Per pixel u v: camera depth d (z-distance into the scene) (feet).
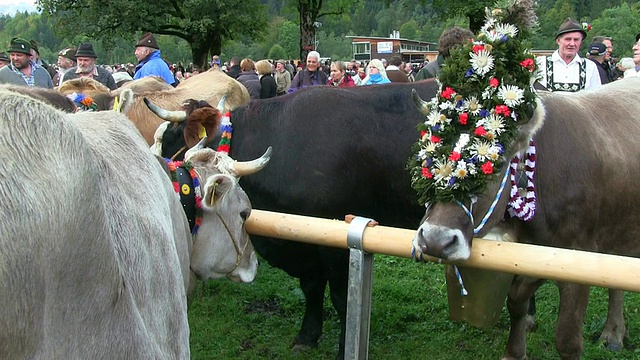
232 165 9.24
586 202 10.10
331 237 8.55
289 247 12.36
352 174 12.15
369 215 12.80
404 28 213.25
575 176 10.01
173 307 6.10
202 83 20.99
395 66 31.07
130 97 11.76
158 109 12.65
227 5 84.17
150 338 5.26
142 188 6.09
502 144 8.27
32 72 23.08
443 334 14.24
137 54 26.71
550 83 16.40
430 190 8.34
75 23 85.25
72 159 4.27
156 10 83.61
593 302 15.76
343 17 83.46
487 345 13.70
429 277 17.66
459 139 8.27
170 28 87.45
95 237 4.45
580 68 16.35
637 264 6.84
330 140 11.98
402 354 13.42
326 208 12.03
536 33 8.84
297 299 16.25
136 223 5.58
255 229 9.38
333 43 214.07
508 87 8.26
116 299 4.73
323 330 14.67
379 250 8.24
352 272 8.40
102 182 5.40
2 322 3.64
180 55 153.99
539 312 15.28
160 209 6.29
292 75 60.18
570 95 11.43
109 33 85.05
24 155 3.97
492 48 8.38
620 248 11.14
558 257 7.26
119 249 5.22
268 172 12.05
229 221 9.12
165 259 6.01
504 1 8.91
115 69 66.74
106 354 4.64
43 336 4.00
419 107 9.06
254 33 91.86
